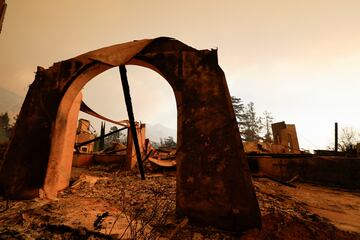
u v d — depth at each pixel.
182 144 3.78
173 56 4.35
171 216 3.55
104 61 4.23
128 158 11.45
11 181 4.43
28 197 4.28
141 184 6.82
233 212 3.21
